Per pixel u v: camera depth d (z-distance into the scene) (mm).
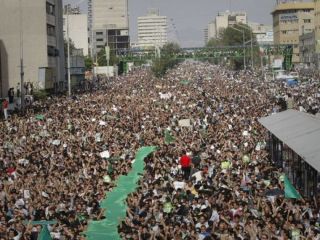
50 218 26562
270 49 171875
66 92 105250
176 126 55125
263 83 114250
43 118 60719
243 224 23234
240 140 45188
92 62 174375
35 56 105500
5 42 105062
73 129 52875
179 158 38031
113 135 49594
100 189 31906
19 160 39031
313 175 29078
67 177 34062
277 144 39469
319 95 81875
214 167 35344
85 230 26625
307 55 169250
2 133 51156
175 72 191500
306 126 36531
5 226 24094
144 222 24703
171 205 26922
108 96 89688
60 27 120688
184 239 22219
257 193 28562
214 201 27016
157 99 83812
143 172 35906
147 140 47562
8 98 90562
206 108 69250
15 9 104938
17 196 29516
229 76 152625
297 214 24453
